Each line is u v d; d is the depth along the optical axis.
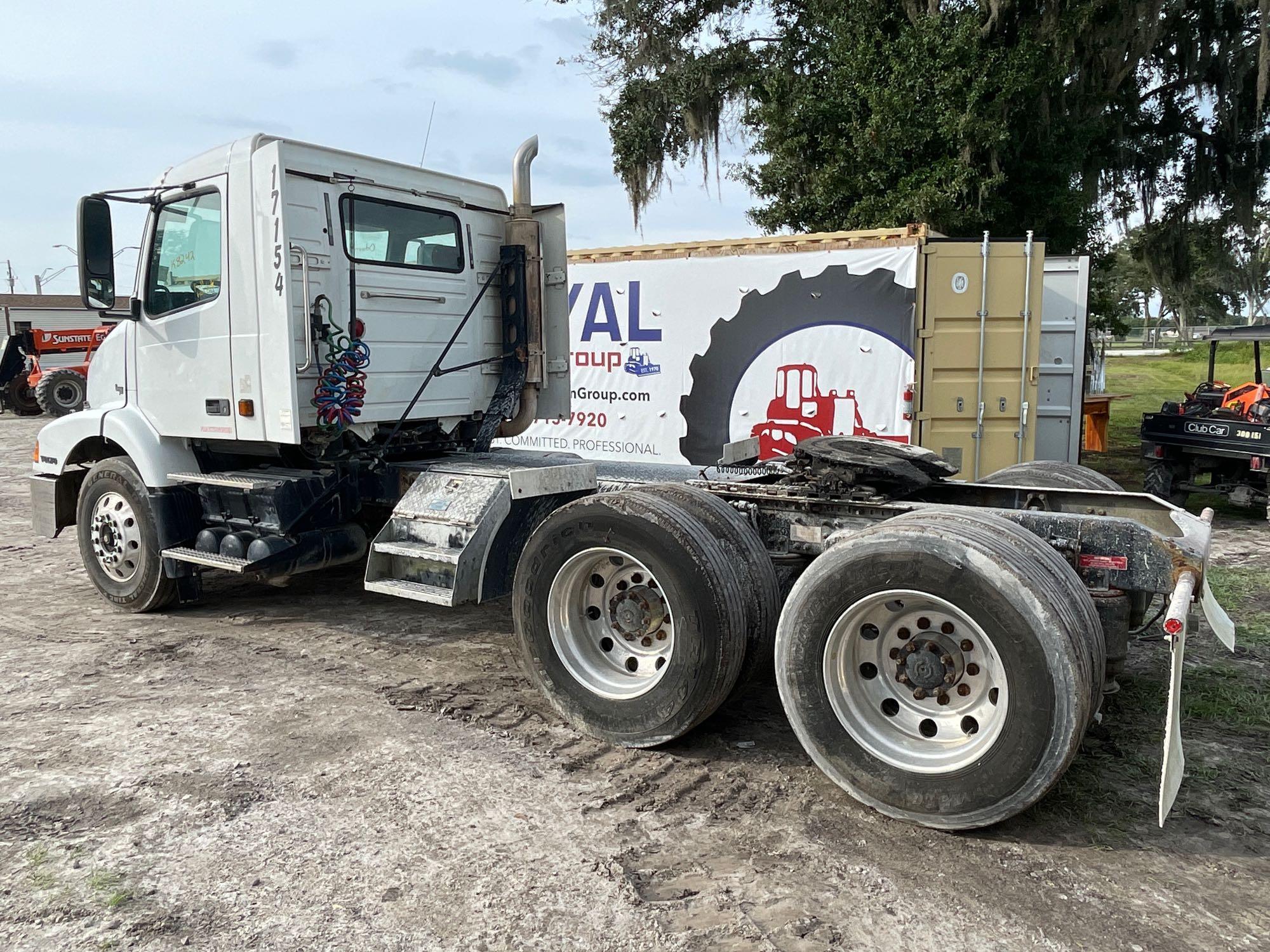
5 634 5.62
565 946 2.60
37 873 2.97
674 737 3.78
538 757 3.84
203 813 3.36
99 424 5.98
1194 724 4.16
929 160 14.11
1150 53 16.34
